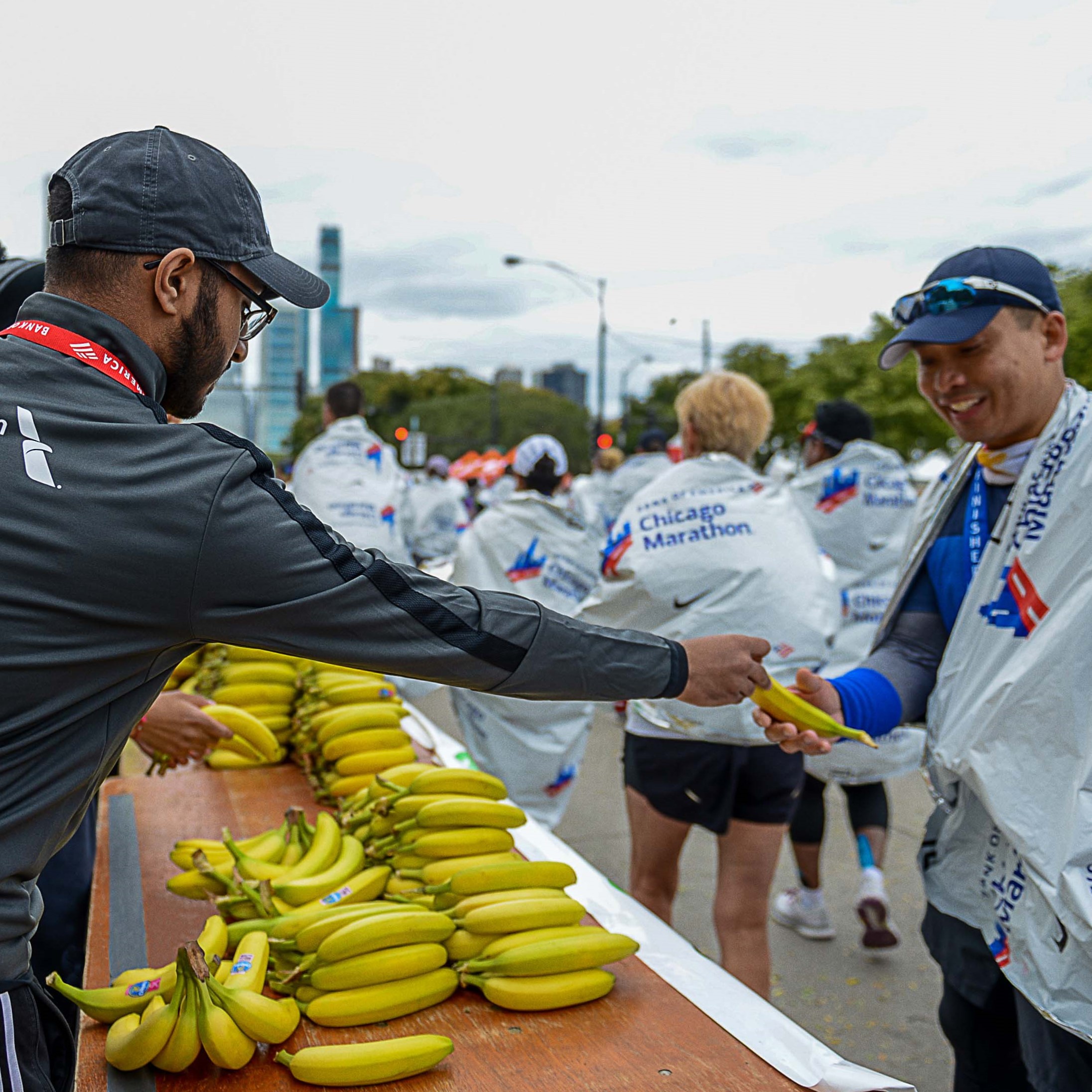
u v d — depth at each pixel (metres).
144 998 1.56
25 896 1.21
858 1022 3.32
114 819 2.49
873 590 4.64
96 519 1.11
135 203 1.24
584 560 4.42
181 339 1.30
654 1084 1.43
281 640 1.23
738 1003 1.64
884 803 3.94
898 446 24.31
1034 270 1.80
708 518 2.89
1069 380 1.88
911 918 4.12
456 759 2.78
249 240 1.33
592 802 5.59
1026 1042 1.75
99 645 1.15
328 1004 1.57
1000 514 1.85
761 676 1.61
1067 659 1.62
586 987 1.65
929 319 1.81
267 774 2.96
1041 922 1.68
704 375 3.14
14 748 1.13
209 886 1.92
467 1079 1.45
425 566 5.25
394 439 78.75
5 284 2.17
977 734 1.74
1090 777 1.59
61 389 1.18
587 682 1.42
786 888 4.43
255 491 1.20
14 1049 1.20
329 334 165.00
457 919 1.75
